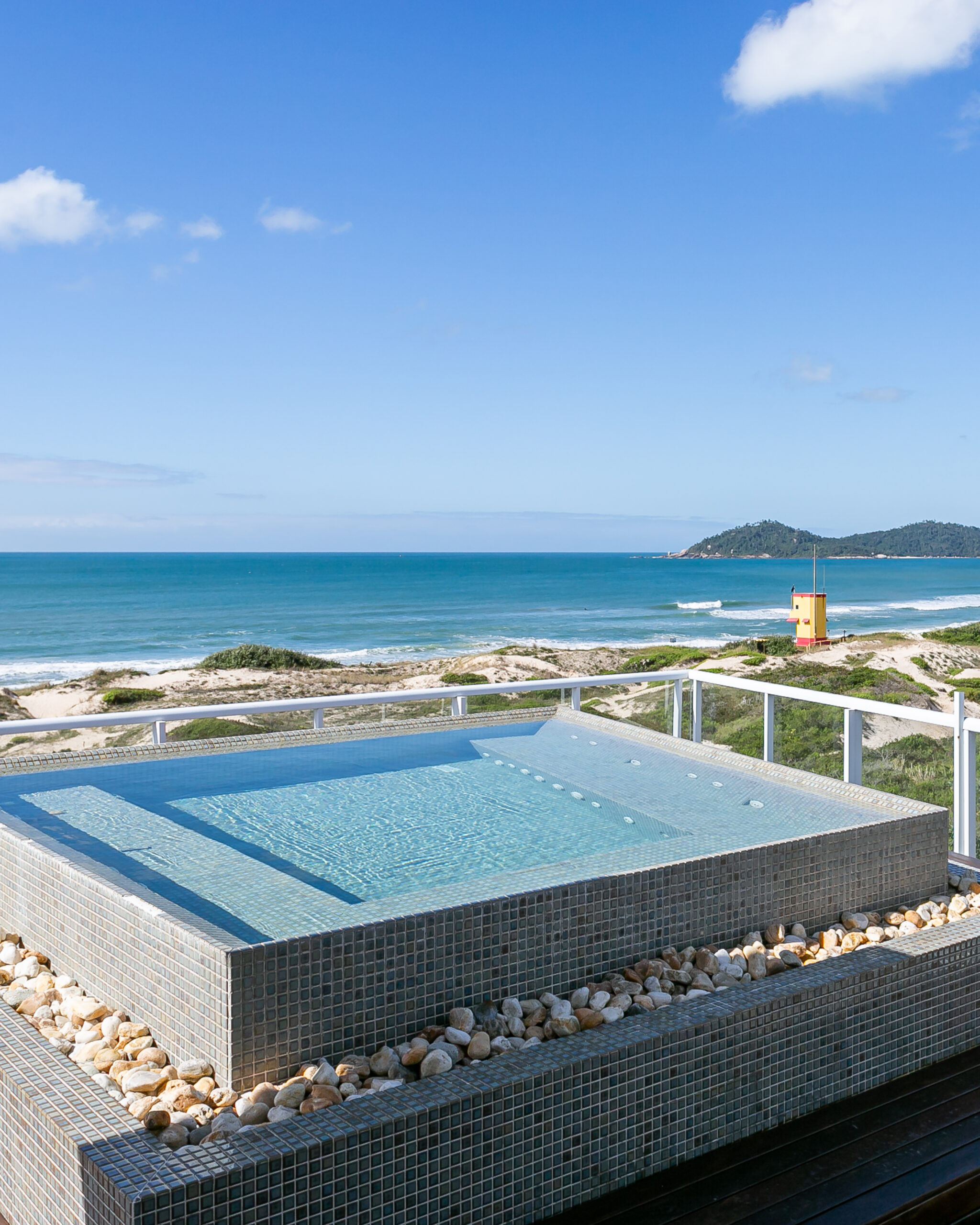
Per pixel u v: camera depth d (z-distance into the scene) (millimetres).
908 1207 1500
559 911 2025
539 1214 1506
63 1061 1568
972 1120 1777
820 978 1870
